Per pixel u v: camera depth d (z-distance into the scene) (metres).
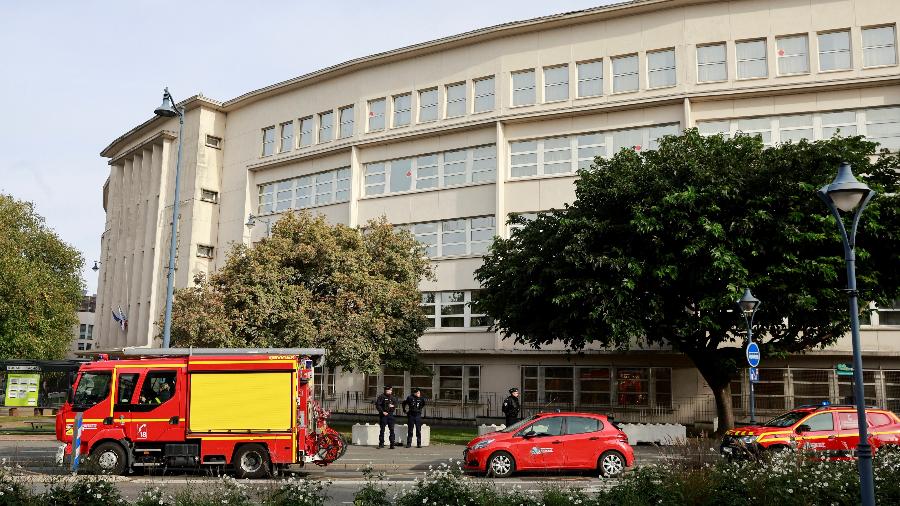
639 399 32.06
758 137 23.89
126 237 54.66
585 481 16.08
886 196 21.94
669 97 32.59
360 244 29.98
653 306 22.50
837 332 23.48
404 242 31.33
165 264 47.62
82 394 16.56
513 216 27.11
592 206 24.11
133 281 51.12
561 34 35.25
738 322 22.61
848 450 16.22
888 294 22.59
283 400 16.61
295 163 43.06
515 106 35.66
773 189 22.09
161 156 50.47
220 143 47.28
